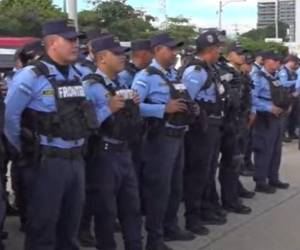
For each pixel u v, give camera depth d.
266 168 7.69
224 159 6.58
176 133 5.02
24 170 4.09
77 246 4.27
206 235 5.84
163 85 4.95
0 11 25.50
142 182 5.09
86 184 4.48
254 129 7.59
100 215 4.51
